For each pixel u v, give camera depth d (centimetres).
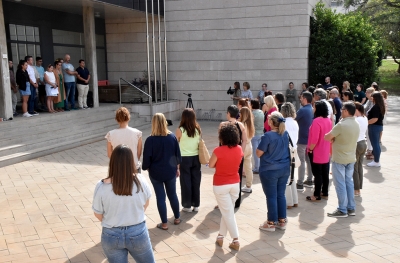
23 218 577
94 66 1402
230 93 1527
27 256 460
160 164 520
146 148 515
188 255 460
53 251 473
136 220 320
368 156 954
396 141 1143
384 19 2631
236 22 1570
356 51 1572
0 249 478
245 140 601
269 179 511
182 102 1688
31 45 1369
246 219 573
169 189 538
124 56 1744
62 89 1255
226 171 461
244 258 451
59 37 1506
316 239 501
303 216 582
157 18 1673
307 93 695
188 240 502
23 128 1029
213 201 656
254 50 1562
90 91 1446
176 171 537
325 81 1505
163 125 519
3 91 1031
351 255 455
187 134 576
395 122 1500
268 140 502
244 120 667
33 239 507
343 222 557
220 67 1616
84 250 475
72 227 545
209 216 588
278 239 502
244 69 1585
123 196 314
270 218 523
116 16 1656
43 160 928
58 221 566
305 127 688
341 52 1583
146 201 330
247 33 1562
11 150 917
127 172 313
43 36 1411
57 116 1171
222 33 1593
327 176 652
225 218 470
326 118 629
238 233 488
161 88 1591
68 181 759
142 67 1731
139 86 1689
